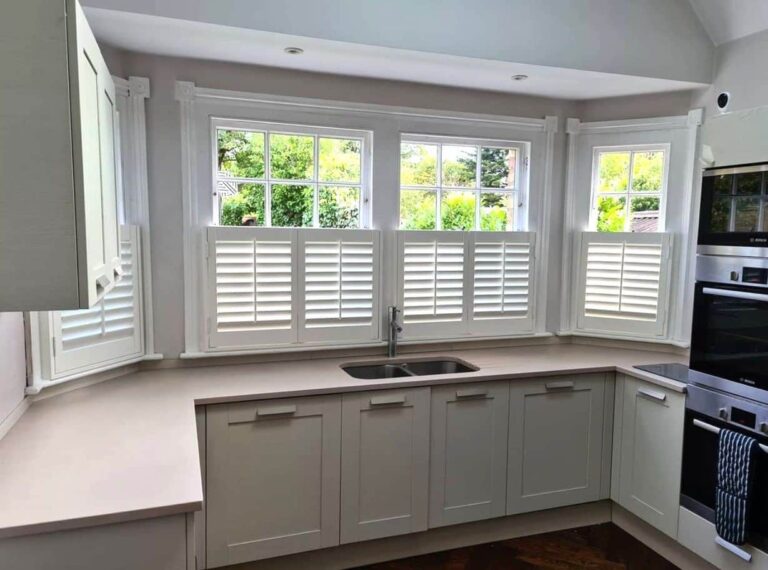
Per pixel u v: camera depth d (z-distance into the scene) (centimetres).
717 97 283
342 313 281
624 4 266
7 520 124
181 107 248
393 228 292
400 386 241
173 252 254
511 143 316
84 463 154
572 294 331
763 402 210
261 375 247
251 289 263
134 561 134
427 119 292
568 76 272
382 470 243
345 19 223
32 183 117
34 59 114
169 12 199
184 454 161
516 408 265
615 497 283
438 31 237
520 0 248
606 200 327
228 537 220
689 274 301
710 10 273
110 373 240
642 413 265
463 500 259
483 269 310
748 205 220
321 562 245
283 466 226
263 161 268
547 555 262
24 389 198
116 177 170
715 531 225
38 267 119
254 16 210
